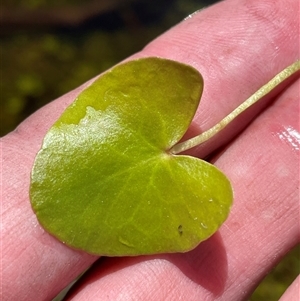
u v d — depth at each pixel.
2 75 0.16
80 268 0.08
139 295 0.08
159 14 0.18
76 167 0.07
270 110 0.09
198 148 0.09
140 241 0.07
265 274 0.09
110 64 0.17
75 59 0.17
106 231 0.07
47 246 0.08
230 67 0.09
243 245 0.08
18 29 0.17
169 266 0.08
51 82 0.16
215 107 0.09
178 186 0.07
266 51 0.09
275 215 0.08
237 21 0.09
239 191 0.08
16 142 0.08
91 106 0.07
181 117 0.07
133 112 0.07
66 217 0.07
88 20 0.18
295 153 0.08
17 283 0.08
